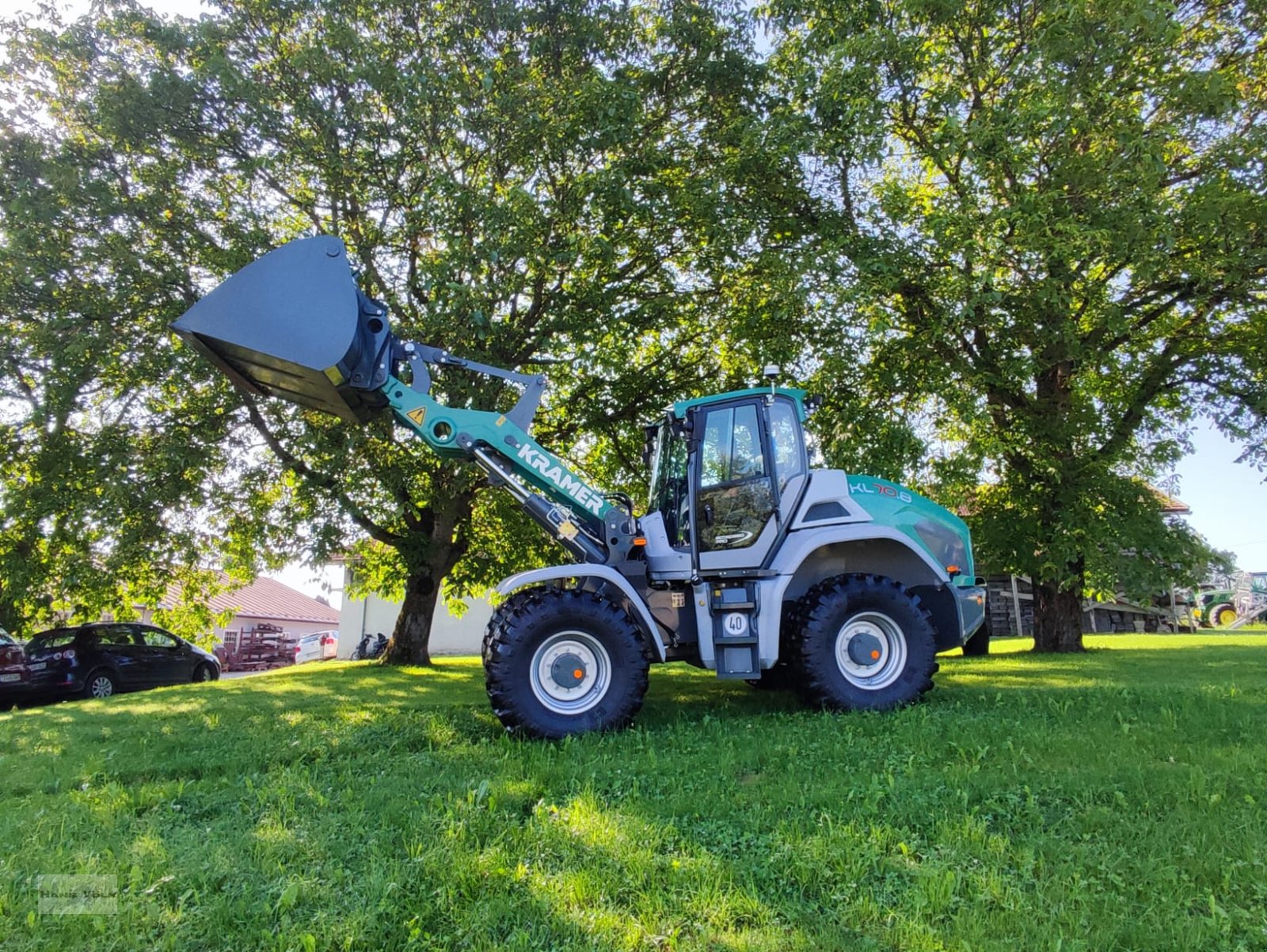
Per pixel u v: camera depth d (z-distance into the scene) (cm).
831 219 1139
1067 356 1155
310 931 246
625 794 380
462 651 2719
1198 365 1305
